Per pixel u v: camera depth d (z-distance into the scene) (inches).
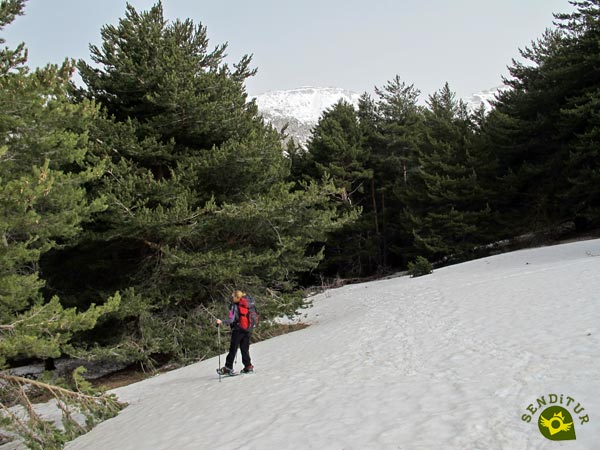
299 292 742.5
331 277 1685.5
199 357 593.6
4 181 345.1
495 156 1402.6
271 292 716.0
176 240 618.5
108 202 530.6
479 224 1363.2
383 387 266.4
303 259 734.5
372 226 1604.3
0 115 334.6
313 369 358.0
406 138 1643.7
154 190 572.1
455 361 293.6
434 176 1378.0
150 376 568.7
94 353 523.5
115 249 648.4
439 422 195.0
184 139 682.2
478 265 997.2
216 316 636.7
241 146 606.2
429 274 1046.4
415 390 247.8
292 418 242.8
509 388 220.8
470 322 410.3
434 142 1461.6
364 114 1854.1
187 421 290.2
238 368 442.0
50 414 433.1
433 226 1386.6
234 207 594.9
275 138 737.0
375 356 358.6
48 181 309.7
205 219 611.8
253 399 302.8
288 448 200.5
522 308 419.8
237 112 695.7
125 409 389.4
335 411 239.0
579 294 429.7
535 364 250.7
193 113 621.6
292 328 772.6
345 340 460.1
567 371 228.2
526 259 930.1
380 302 753.6
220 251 651.5
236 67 794.2
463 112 2038.6
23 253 312.7
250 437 226.2
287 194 642.2
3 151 294.5
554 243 1195.3
